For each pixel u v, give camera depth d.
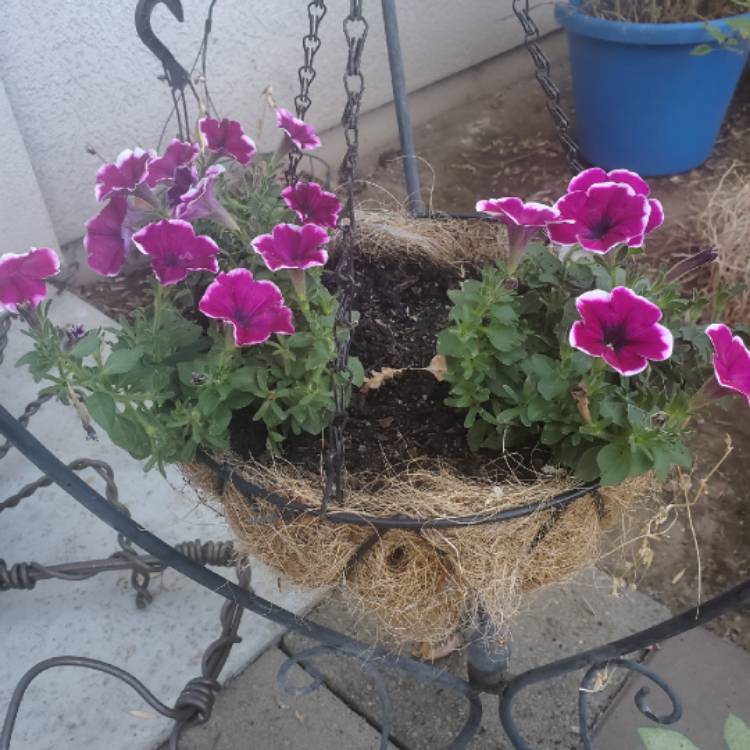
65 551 1.75
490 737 1.45
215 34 2.53
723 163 3.13
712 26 2.49
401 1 3.08
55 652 1.56
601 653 1.16
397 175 3.20
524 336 1.06
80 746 1.42
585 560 1.10
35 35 2.17
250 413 1.16
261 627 1.60
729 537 1.82
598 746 1.44
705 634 1.61
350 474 1.05
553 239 0.96
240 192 1.44
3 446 1.71
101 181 1.08
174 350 1.11
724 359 0.87
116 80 2.38
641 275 1.13
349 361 1.08
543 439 1.01
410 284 1.49
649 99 2.82
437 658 1.53
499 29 3.56
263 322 0.93
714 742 1.44
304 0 2.68
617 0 2.79
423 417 1.17
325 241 1.00
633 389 1.06
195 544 1.54
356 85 3.06
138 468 1.93
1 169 2.22
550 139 3.37
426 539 0.96
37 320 0.98
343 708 1.50
